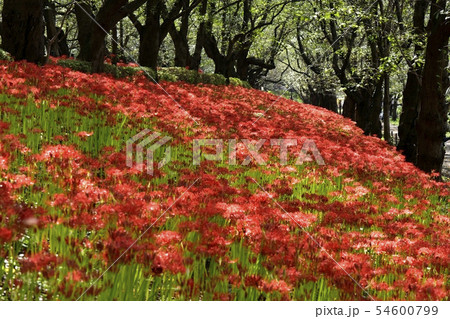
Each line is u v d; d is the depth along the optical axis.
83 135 7.38
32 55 13.95
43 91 9.38
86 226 4.14
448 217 8.07
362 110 23.78
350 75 24.06
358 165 10.45
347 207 6.87
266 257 4.63
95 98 10.87
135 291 3.91
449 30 13.09
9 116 7.73
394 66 16.55
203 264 4.36
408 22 20.58
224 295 3.89
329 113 22.62
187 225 4.62
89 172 5.49
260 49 36.44
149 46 21.17
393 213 7.28
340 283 4.26
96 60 16.55
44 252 3.76
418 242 5.59
